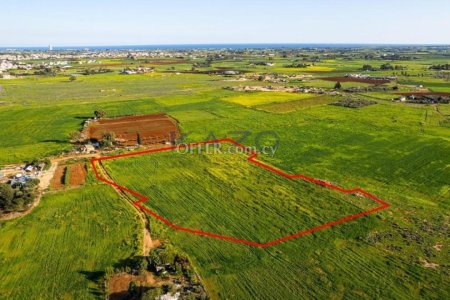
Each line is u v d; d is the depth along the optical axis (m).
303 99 112.12
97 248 35.06
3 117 89.12
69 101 111.19
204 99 114.12
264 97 116.12
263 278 31.03
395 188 48.19
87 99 114.94
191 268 32.12
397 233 37.44
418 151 62.34
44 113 93.81
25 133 75.38
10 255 34.09
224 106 102.69
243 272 31.78
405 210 42.22
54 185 48.75
